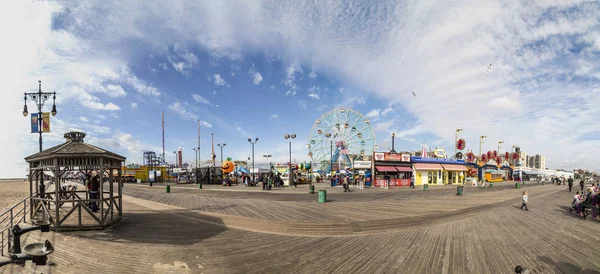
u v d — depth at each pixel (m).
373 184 38.97
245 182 42.84
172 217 12.61
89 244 8.09
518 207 18.02
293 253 7.73
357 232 10.31
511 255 7.63
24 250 3.54
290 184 41.06
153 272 6.25
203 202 18.83
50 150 10.32
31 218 10.90
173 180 65.12
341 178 43.94
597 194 14.13
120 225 10.68
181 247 8.07
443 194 26.67
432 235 9.85
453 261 7.10
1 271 6.14
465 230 10.66
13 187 41.50
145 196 23.86
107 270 6.30
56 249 7.64
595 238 9.71
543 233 10.34
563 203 21.08
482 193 29.22
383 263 6.95
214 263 6.87
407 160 42.81
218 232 9.97
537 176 86.94
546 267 6.76
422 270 6.47
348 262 7.02
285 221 11.80
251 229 10.56
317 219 12.28
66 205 15.05
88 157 9.93
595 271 6.55
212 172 48.16
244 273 6.26
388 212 14.31
